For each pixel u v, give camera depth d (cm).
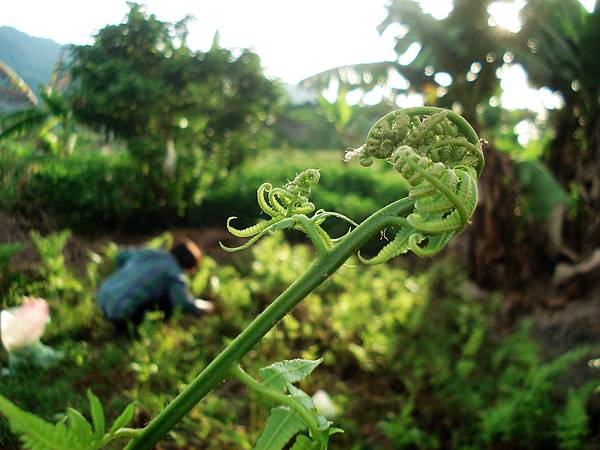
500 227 647
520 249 649
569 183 721
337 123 1201
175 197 943
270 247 636
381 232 73
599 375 394
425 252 66
